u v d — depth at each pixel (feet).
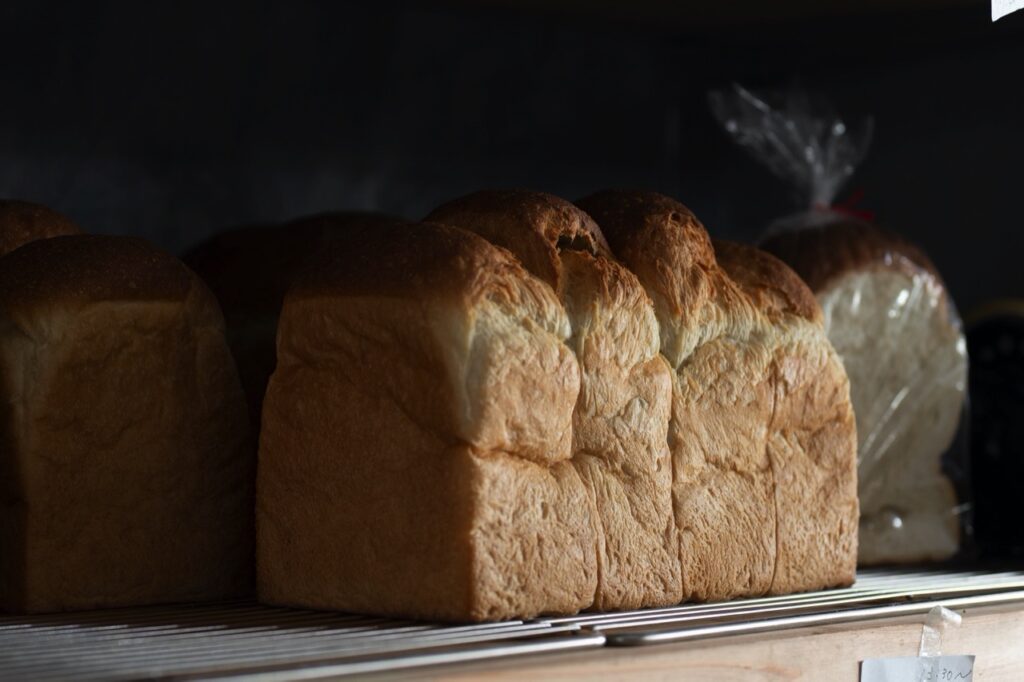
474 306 3.35
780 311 3.88
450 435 3.34
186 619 3.42
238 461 3.72
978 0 4.75
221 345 3.72
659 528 3.58
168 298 3.64
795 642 3.34
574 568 3.43
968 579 4.01
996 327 4.79
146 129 4.75
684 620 3.39
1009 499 4.70
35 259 3.59
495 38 5.13
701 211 5.37
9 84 4.59
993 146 5.04
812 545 3.81
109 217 4.71
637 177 5.32
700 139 5.36
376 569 3.40
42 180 4.63
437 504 3.34
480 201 3.59
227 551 3.70
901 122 5.17
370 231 3.52
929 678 3.51
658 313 3.69
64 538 3.54
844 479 3.87
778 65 5.28
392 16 5.01
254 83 4.87
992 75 5.04
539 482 3.41
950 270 5.12
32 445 3.52
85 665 3.00
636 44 5.31
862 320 4.34
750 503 3.73
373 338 3.42
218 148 4.83
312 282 3.50
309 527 3.48
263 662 3.00
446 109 5.08
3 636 3.25
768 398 3.78
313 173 4.94
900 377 4.37
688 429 3.66
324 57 4.94
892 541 4.32
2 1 4.58
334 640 3.17
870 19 4.99
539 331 3.43
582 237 3.61
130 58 4.73
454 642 3.15
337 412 3.45
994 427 4.74
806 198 4.72
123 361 3.60
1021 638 3.66
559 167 5.22
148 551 3.62
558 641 3.15
